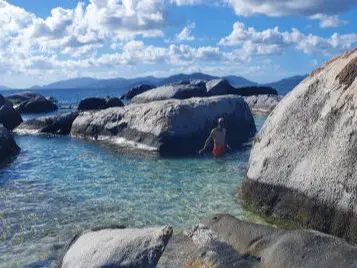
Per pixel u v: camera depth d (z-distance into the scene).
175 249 7.50
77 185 14.00
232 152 19.44
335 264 5.70
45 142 24.58
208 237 7.69
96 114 25.88
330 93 9.49
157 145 20.08
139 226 9.80
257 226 7.38
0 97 38.56
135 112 23.03
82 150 21.23
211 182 13.79
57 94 149.88
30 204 11.91
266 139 10.94
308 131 9.65
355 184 7.94
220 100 22.98
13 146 21.39
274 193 10.00
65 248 7.86
